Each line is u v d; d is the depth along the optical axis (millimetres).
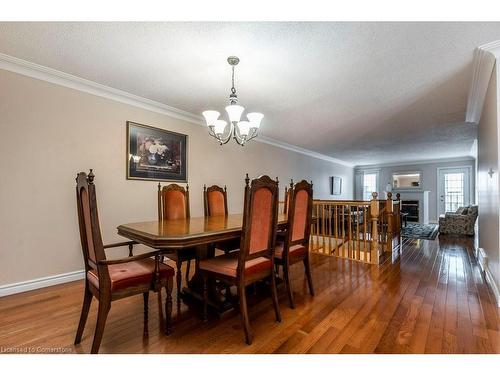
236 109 2316
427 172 8625
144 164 3416
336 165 8930
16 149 2416
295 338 1661
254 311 2059
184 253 2342
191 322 1872
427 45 2098
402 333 1704
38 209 2539
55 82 2646
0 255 2322
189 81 2814
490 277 2604
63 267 2691
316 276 2938
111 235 3086
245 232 1680
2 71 2344
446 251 4164
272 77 2691
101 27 1895
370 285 2635
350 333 1715
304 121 4336
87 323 1845
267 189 1849
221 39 2031
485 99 3070
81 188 1604
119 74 2650
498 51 2123
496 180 2330
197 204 4137
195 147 4129
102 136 3014
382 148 6727
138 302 2207
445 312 2002
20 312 2012
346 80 2756
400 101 3381
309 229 2441
